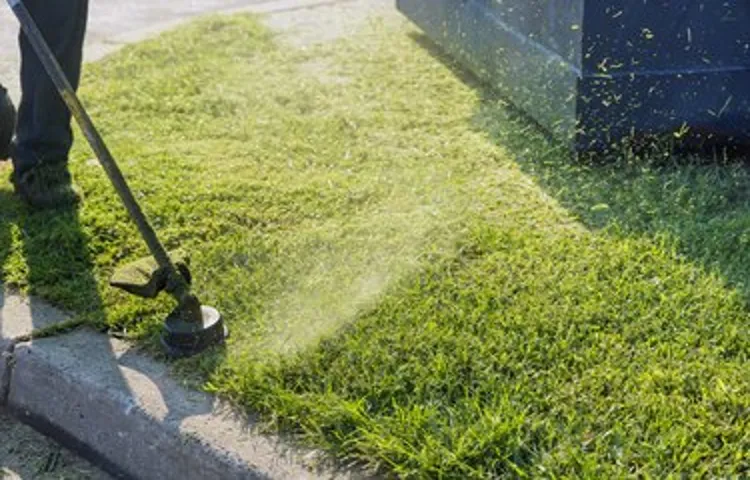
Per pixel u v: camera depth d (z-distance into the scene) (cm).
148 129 488
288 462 317
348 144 469
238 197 427
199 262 391
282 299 373
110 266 396
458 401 327
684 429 316
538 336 350
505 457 310
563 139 452
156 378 347
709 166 442
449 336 349
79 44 418
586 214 414
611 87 438
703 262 381
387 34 588
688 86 440
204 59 560
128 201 354
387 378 335
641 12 433
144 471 337
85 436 350
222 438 325
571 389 330
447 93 513
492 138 469
